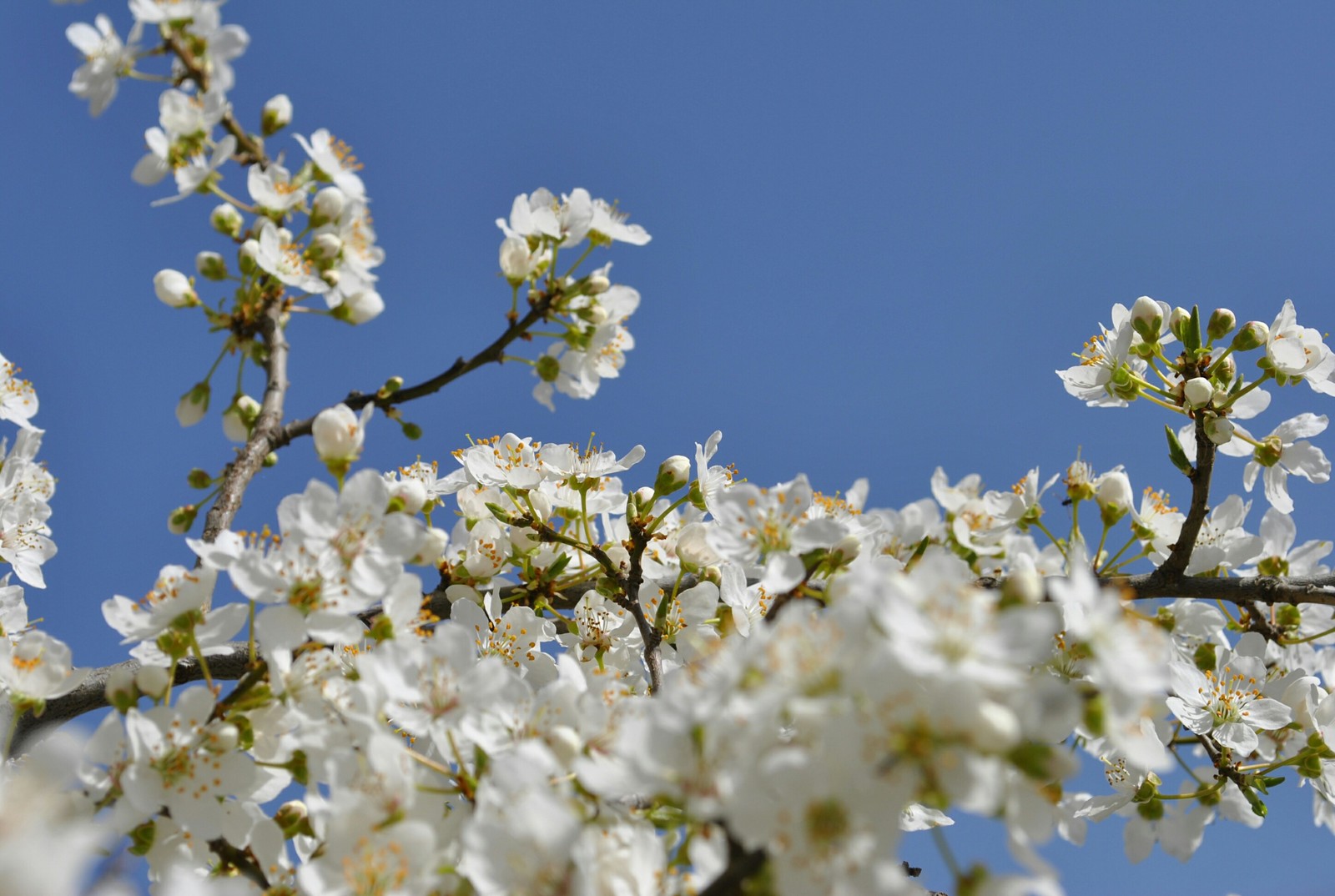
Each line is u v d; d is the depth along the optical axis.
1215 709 0.73
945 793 0.62
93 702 0.72
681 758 0.63
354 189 0.72
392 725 0.71
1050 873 0.62
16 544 0.77
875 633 0.62
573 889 0.63
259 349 0.71
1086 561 0.73
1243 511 0.74
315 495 0.67
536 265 0.72
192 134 0.71
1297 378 0.74
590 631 0.76
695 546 0.75
